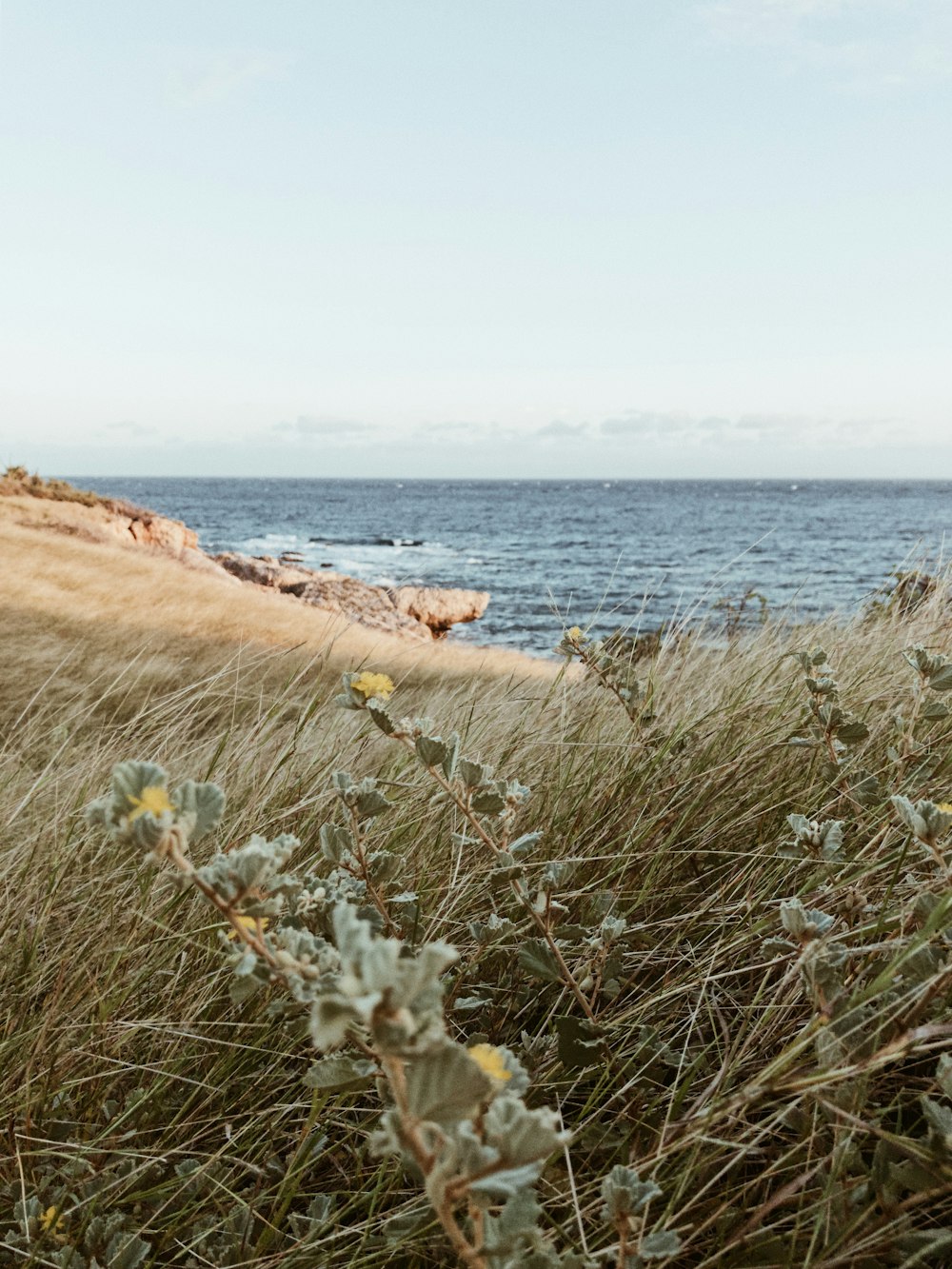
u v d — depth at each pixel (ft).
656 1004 4.99
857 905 4.56
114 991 5.25
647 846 6.36
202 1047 4.98
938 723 7.18
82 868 6.68
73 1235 3.94
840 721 5.95
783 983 4.31
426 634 56.80
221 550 185.78
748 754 7.13
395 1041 1.82
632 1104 4.34
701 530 247.09
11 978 5.54
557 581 114.62
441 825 6.80
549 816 6.97
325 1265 3.54
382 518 331.36
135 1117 4.67
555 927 5.23
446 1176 1.93
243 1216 3.95
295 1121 4.65
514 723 9.05
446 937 5.49
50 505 86.94
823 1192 3.43
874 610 11.67
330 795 6.64
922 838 3.73
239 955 2.83
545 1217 3.52
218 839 6.42
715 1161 3.71
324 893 3.96
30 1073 4.78
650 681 7.82
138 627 36.68
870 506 375.86
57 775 8.01
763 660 10.07
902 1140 3.04
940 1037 3.74
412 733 4.78
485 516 342.64
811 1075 3.32
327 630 9.87
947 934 3.74
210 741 8.99
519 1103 2.00
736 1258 3.32
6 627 33.35
